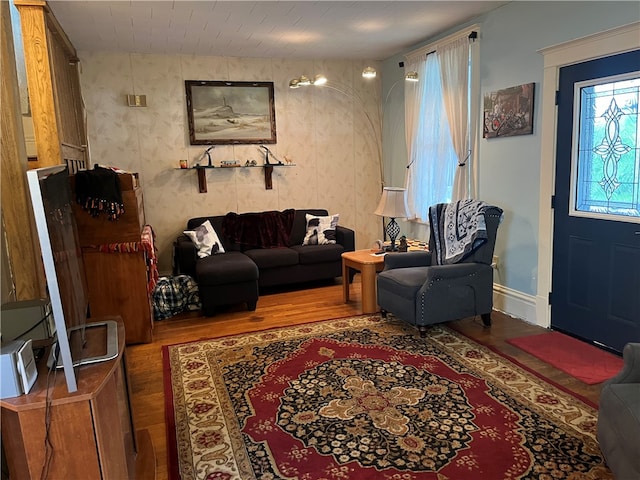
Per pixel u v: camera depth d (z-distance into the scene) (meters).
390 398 2.70
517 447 2.22
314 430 2.41
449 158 4.86
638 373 1.95
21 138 2.57
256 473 2.10
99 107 5.03
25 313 1.92
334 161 6.03
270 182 5.74
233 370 3.14
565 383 2.82
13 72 2.51
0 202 2.49
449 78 4.60
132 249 3.56
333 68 5.87
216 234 5.20
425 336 3.62
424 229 5.40
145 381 3.05
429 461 2.14
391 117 5.96
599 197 3.31
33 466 1.55
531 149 3.79
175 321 4.23
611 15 3.08
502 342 3.47
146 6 3.56
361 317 4.14
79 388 1.57
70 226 2.00
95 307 3.60
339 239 5.39
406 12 3.99
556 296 3.70
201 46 4.88
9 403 1.49
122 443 1.81
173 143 5.32
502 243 4.17
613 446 1.85
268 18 3.97
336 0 3.60
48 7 3.35
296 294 4.97
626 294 3.15
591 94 3.29
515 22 3.84
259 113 5.60
